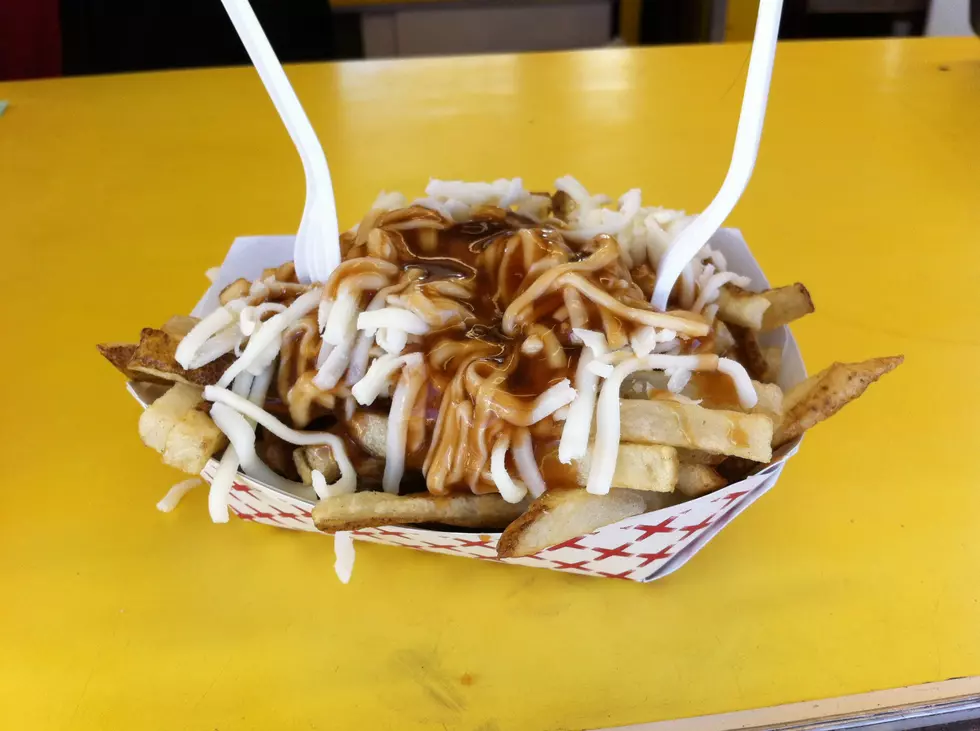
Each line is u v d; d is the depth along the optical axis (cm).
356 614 25
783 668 23
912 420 30
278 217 44
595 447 21
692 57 61
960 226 41
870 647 23
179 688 23
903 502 27
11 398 32
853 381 23
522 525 21
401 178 47
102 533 27
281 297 27
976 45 62
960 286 37
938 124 51
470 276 26
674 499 23
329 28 80
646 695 23
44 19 73
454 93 57
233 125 53
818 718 22
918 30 89
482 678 23
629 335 23
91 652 24
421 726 22
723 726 22
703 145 49
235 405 24
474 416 23
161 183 47
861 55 61
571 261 25
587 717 22
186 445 23
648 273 27
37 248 41
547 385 23
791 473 28
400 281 25
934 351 33
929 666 23
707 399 24
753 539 26
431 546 25
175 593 25
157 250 41
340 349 24
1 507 28
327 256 27
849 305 36
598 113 53
